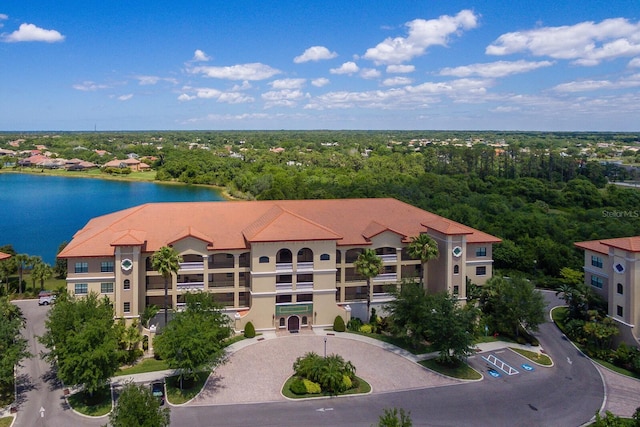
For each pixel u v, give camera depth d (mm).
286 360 61375
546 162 195875
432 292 76812
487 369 61125
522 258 97375
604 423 42969
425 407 51938
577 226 113938
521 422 49688
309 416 49562
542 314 69125
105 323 53125
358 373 58688
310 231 70438
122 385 54812
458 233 72688
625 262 64875
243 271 70750
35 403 51344
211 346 53906
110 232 69000
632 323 64125
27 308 79375
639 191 154625
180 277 70438
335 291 71375
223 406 51000
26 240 135500
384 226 75938
